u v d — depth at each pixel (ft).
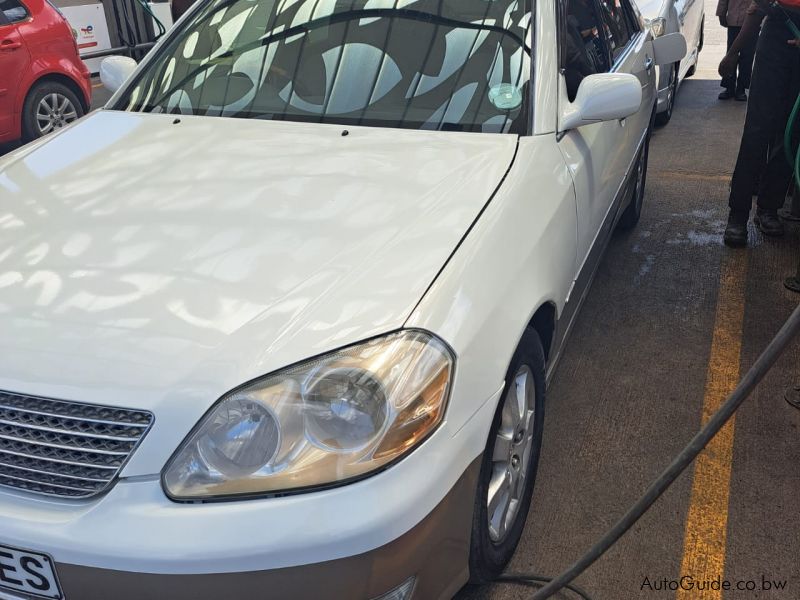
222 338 5.44
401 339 5.58
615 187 11.38
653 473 9.18
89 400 5.22
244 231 6.53
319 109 8.78
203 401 5.19
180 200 7.07
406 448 5.41
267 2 10.12
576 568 6.24
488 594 7.45
